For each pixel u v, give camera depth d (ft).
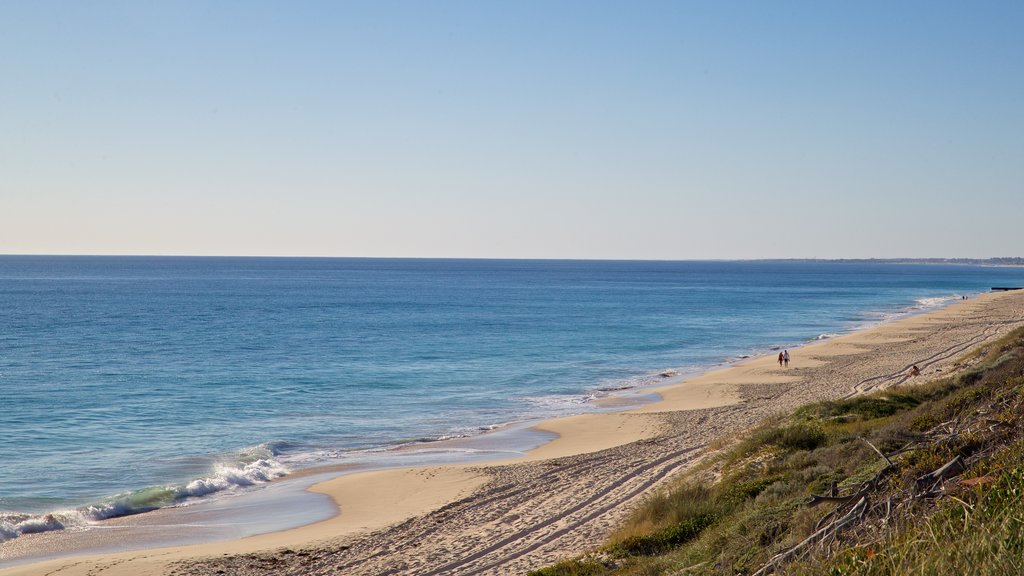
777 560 29.43
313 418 122.52
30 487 82.89
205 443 104.47
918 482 30.78
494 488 77.15
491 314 342.64
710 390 142.10
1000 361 88.79
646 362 192.85
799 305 417.69
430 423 119.55
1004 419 39.73
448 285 646.74
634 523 53.01
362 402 136.56
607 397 141.90
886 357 176.35
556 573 44.06
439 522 65.87
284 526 69.46
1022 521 20.57
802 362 176.65
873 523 27.73
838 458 52.26
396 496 78.02
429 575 51.42
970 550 19.60
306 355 198.18
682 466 76.59
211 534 67.51
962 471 31.27
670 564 39.96
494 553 54.65
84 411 124.88
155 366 176.65
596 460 86.48
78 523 70.95
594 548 51.11
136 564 57.47
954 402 56.70
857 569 21.70
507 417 124.36
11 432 108.88
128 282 628.28
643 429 107.76
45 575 55.26
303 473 90.17
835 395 125.08
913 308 389.60
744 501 50.01
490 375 169.17
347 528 67.00
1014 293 477.36
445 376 166.71
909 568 19.80
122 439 106.11
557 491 72.64
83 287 543.80
